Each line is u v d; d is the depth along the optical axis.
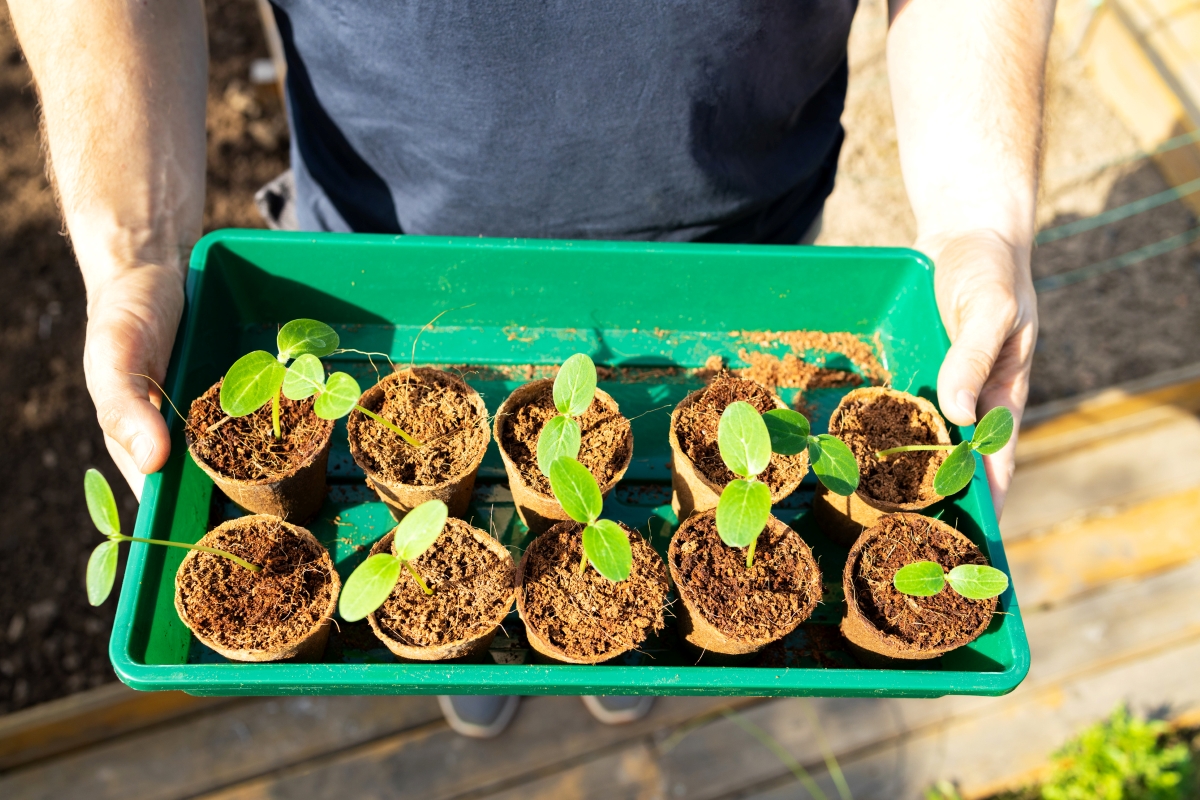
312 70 1.39
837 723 2.17
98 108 1.31
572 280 1.43
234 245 1.34
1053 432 2.47
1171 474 2.44
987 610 1.12
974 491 1.23
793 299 1.48
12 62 3.00
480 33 1.22
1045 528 2.36
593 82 1.27
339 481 1.31
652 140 1.34
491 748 2.09
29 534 2.34
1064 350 2.70
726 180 1.43
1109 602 2.29
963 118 1.46
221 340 1.37
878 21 3.21
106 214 1.28
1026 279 1.38
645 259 1.40
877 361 1.50
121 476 2.44
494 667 1.02
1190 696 2.22
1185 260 2.88
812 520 1.34
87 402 2.52
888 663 1.16
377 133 1.40
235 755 2.03
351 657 1.16
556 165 1.37
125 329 1.16
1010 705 2.20
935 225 1.48
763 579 1.14
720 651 1.16
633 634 1.09
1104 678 2.23
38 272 2.69
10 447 2.44
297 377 1.09
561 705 2.14
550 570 1.13
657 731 2.14
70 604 2.26
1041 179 1.52
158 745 2.03
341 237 1.35
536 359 1.47
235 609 1.07
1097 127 3.10
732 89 1.32
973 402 1.23
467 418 1.24
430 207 1.47
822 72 1.46
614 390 1.45
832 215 2.86
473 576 1.12
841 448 1.12
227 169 2.91
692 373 1.47
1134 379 2.64
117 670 0.99
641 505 1.33
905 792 2.11
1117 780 2.06
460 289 1.44
